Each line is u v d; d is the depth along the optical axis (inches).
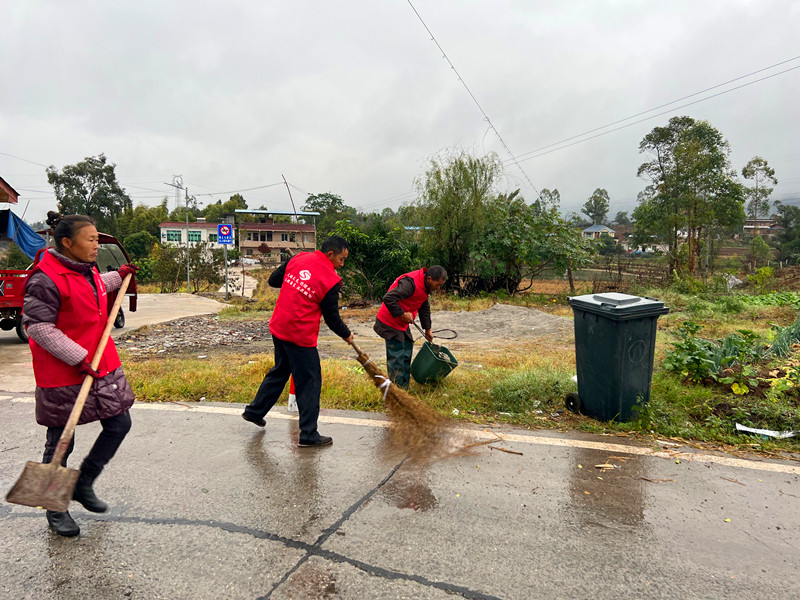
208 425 166.9
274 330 148.4
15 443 150.6
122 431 107.1
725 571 94.5
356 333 425.1
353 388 203.6
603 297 168.2
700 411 176.6
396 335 198.7
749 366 212.5
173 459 140.2
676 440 158.7
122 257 473.4
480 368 266.1
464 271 777.6
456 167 733.9
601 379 168.6
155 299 711.7
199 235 2412.6
